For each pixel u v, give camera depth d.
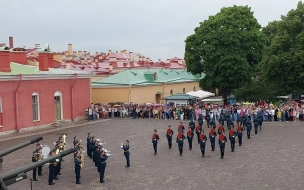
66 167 25.64
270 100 57.00
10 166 25.62
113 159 27.20
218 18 60.78
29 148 32.06
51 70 49.00
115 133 38.75
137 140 34.50
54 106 46.22
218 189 19.69
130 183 21.30
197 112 48.22
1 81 38.47
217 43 58.53
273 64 53.22
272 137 34.66
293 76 52.34
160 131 39.53
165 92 68.62
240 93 57.53
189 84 77.19
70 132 40.31
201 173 22.95
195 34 63.09
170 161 26.34
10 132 39.62
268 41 66.06
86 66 75.44
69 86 48.72
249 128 34.19
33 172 22.19
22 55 47.75
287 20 56.56
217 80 59.94
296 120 45.34
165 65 98.00
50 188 20.80
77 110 50.12
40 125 43.62
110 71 76.44
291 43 54.81
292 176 21.78
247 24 60.28
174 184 20.81
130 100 59.12
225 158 26.86
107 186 20.89
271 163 24.97
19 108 40.72
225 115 44.19
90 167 25.55
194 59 63.00
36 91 43.19
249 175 22.22
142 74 65.38
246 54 59.88
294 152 28.11
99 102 61.38
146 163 25.88
